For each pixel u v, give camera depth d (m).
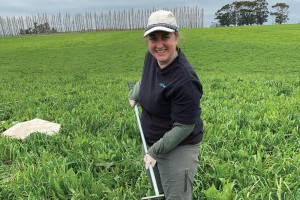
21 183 4.40
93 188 4.12
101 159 4.95
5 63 30.31
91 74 21.33
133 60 29.95
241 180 4.23
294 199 3.75
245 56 29.03
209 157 4.87
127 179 4.61
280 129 6.07
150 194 3.89
